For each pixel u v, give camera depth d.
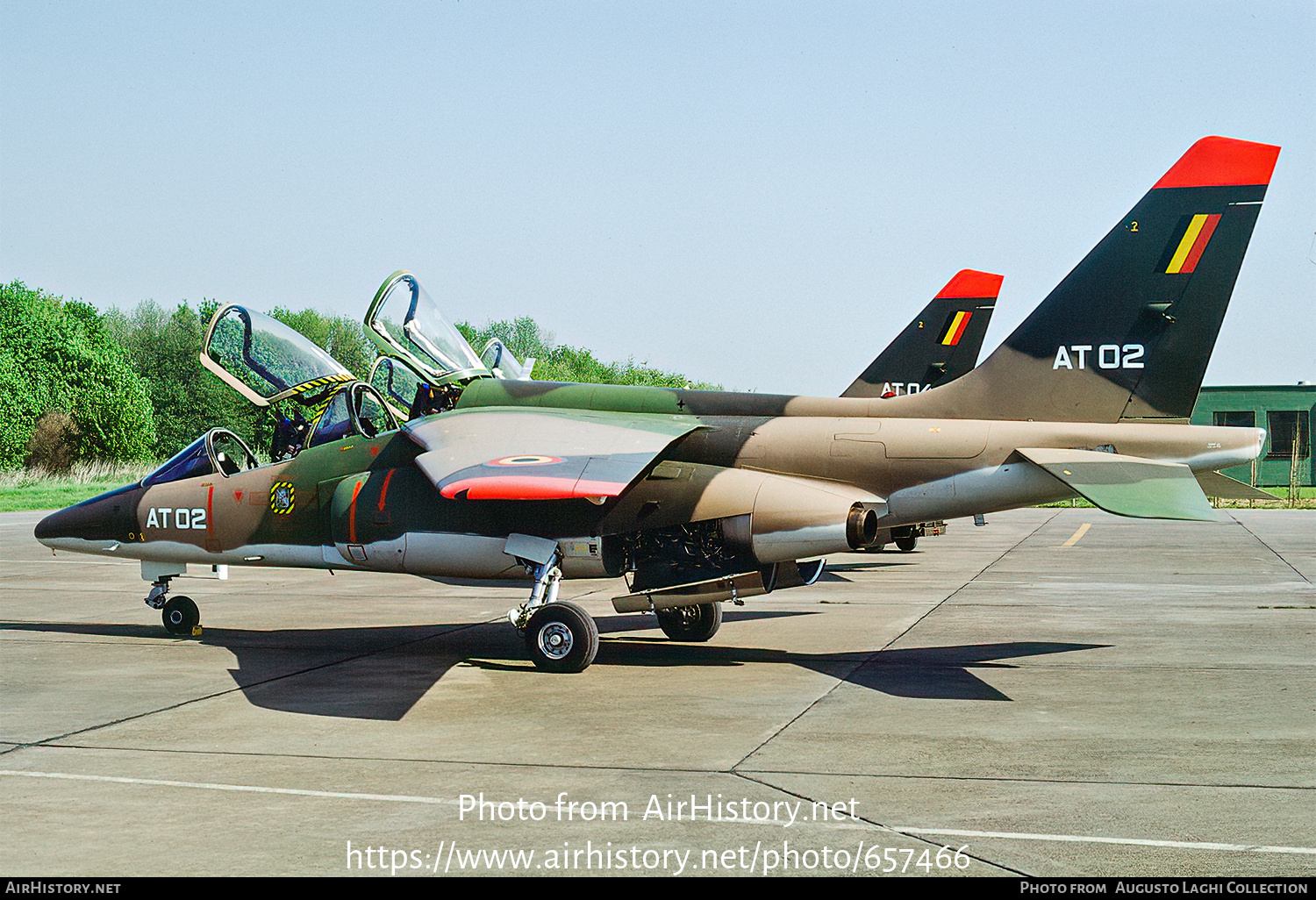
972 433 10.67
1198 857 5.22
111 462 55.62
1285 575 18.09
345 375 12.22
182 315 66.12
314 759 7.11
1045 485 10.51
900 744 7.40
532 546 10.72
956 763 6.91
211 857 5.29
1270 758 6.99
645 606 10.75
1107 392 10.76
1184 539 26.08
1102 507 8.77
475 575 11.21
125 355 62.19
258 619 14.05
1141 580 17.53
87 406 55.62
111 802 6.18
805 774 6.70
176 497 12.38
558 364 76.62
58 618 14.11
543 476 9.41
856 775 6.66
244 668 10.52
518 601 15.93
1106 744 7.37
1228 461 10.40
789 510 10.33
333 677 10.00
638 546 10.80
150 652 11.48
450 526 11.08
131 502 12.55
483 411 11.73
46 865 5.17
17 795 6.33
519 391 12.21
